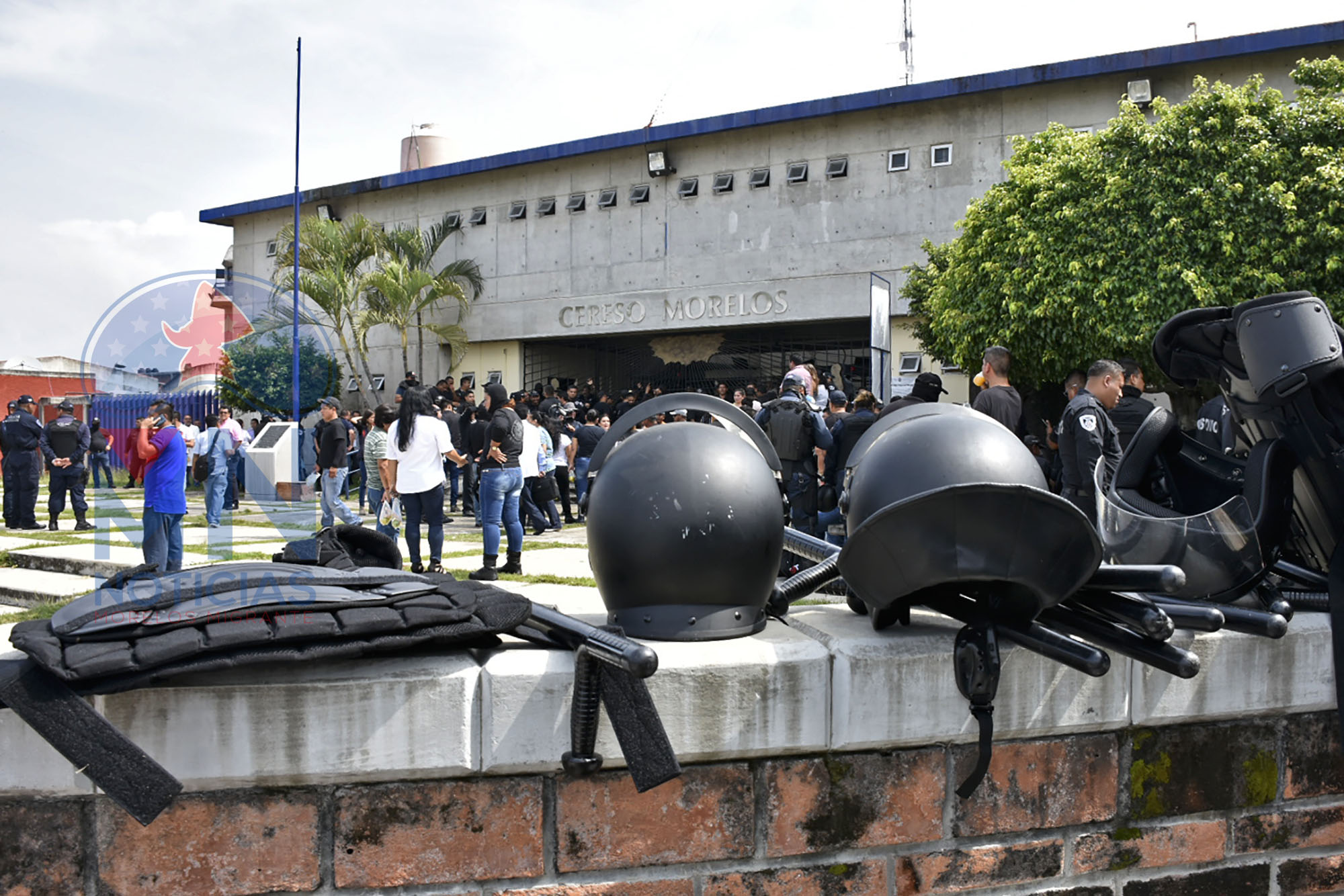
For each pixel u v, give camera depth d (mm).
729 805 2543
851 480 2715
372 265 28250
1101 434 5090
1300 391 2656
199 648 2057
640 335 27500
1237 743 2902
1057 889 2783
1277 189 15047
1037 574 2191
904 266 23000
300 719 2262
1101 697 2719
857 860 2641
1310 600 3027
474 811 2410
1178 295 15273
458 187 29078
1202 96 16203
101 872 2254
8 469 11414
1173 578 2160
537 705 2381
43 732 2000
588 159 27047
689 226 25531
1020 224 16891
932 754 2666
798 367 14023
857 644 2578
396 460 7559
